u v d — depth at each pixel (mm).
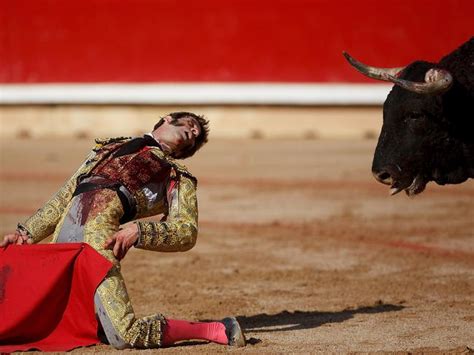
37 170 22656
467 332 8297
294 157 24516
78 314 7387
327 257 12422
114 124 30500
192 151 8156
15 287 7270
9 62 31031
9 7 30938
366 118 29109
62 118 30875
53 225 7816
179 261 12234
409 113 8367
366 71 8273
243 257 12484
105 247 7324
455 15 27766
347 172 21656
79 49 30609
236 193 18906
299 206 17141
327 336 8125
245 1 29453
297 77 29250
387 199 17812
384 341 7945
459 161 8562
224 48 29641
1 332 7199
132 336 7297
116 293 7273
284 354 7426
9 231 14445
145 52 30141
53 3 30703
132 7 30156
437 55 27953
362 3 28531
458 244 13258
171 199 7723
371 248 13031
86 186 7676
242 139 29141
